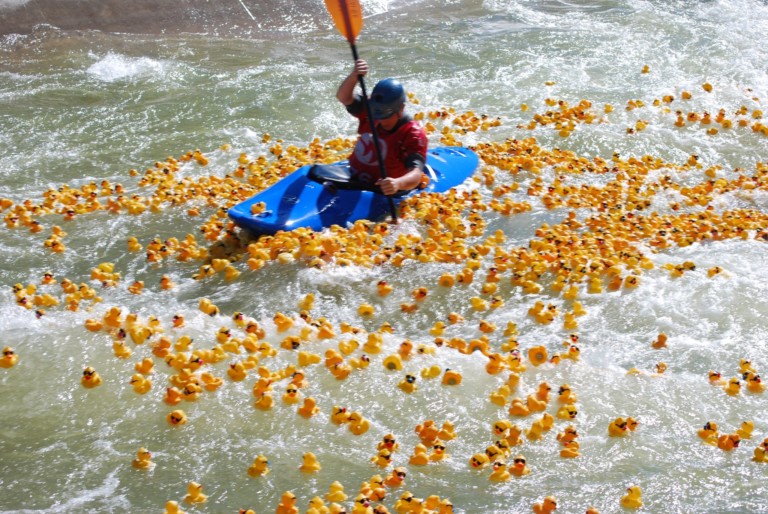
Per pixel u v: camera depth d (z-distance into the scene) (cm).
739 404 539
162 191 834
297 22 1430
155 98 1113
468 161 888
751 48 1300
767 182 890
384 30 1405
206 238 759
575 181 890
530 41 1333
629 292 661
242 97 1120
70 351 578
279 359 569
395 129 762
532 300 659
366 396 541
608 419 523
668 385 555
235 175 897
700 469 483
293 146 958
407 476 472
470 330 625
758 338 612
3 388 549
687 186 897
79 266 715
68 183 889
